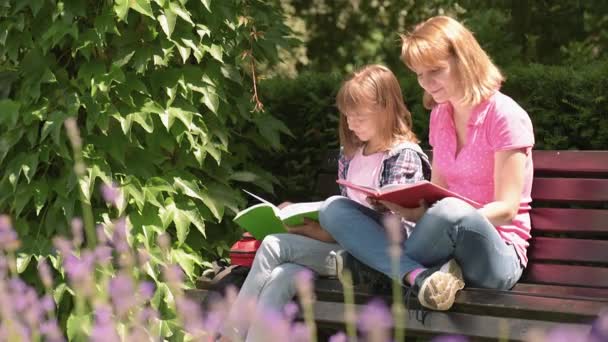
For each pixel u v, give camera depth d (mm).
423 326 5492
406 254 5715
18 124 6547
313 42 15062
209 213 7023
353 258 5914
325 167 7262
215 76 6949
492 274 5656
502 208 5719
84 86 6543
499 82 6016
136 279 6391
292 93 8133
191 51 6984
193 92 6902
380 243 5758
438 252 5605
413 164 6250
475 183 6055
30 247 6477
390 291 5809
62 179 6531
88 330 6270
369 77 6312
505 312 5316
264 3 7574
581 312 5117
